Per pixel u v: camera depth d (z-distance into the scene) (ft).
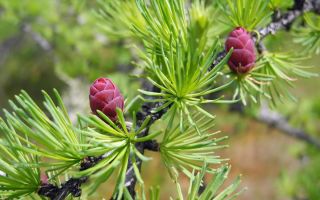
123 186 0.69
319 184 1.67
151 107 0.81
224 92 1.37
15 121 0.69
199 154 0.78
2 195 0.75
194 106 0.76
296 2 0.94
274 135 5.11
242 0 0.87
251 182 4.77
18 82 4.77
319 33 0.99
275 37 1.05
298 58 0.94
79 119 0.74
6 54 4.12
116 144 0.71
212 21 0.96
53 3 2.06
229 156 4.97
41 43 2.12
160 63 0.83
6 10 2.11
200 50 0.90
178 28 0.81
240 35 0.85
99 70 1.86
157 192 0.71
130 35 0.99
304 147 2.06
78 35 1.97
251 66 0.85
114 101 0.75
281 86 0.95
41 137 0.69
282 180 1.78
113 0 0.97
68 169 0.76
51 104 0.73
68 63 1.93
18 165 0.70
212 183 0.74
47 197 0.78
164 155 0.78
